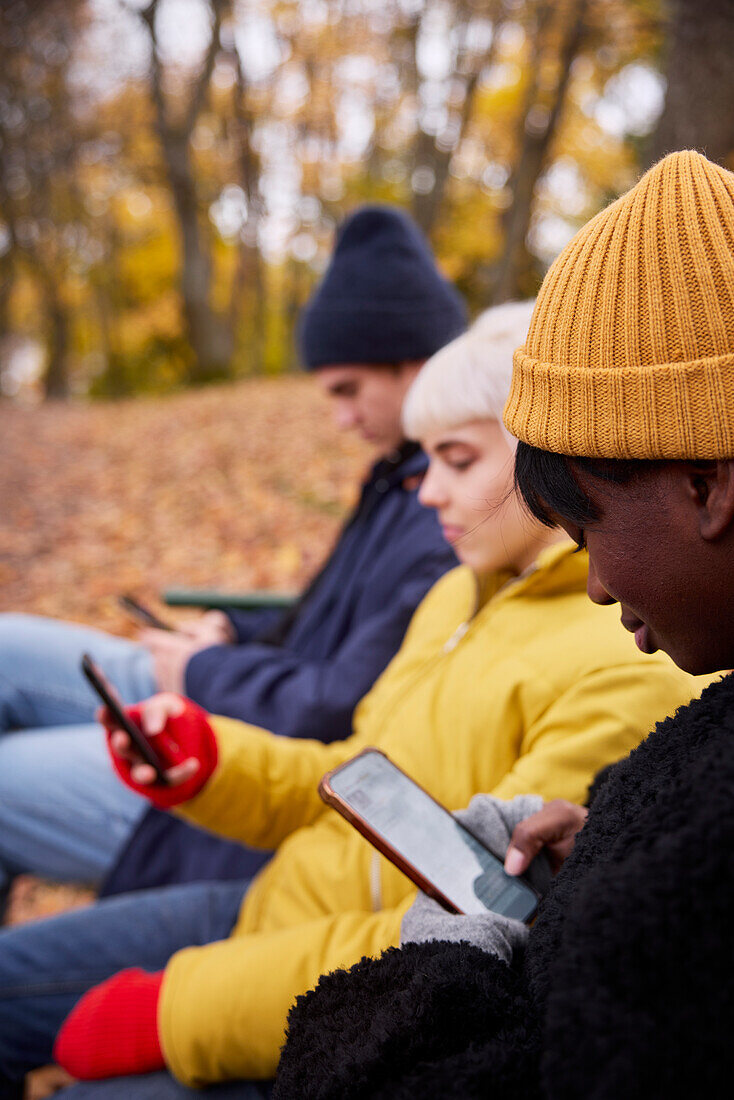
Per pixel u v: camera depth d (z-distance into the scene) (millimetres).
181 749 1429
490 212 20156
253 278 24750
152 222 25406
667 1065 471
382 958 804
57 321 26547
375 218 2135
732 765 522
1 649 2227
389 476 2166
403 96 19781
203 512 6992
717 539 605
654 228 623
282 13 19641
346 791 1003
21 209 23750
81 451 10312
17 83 20797
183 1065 1155
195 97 18406
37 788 1983
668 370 599
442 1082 627
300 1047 761
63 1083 1908
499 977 728
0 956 1505
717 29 4723
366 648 1780
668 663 1161
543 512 731
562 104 14922
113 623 4859
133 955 1508
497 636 1308
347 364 2148
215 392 15359
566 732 1147
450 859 971
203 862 1803
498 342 1308
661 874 497
